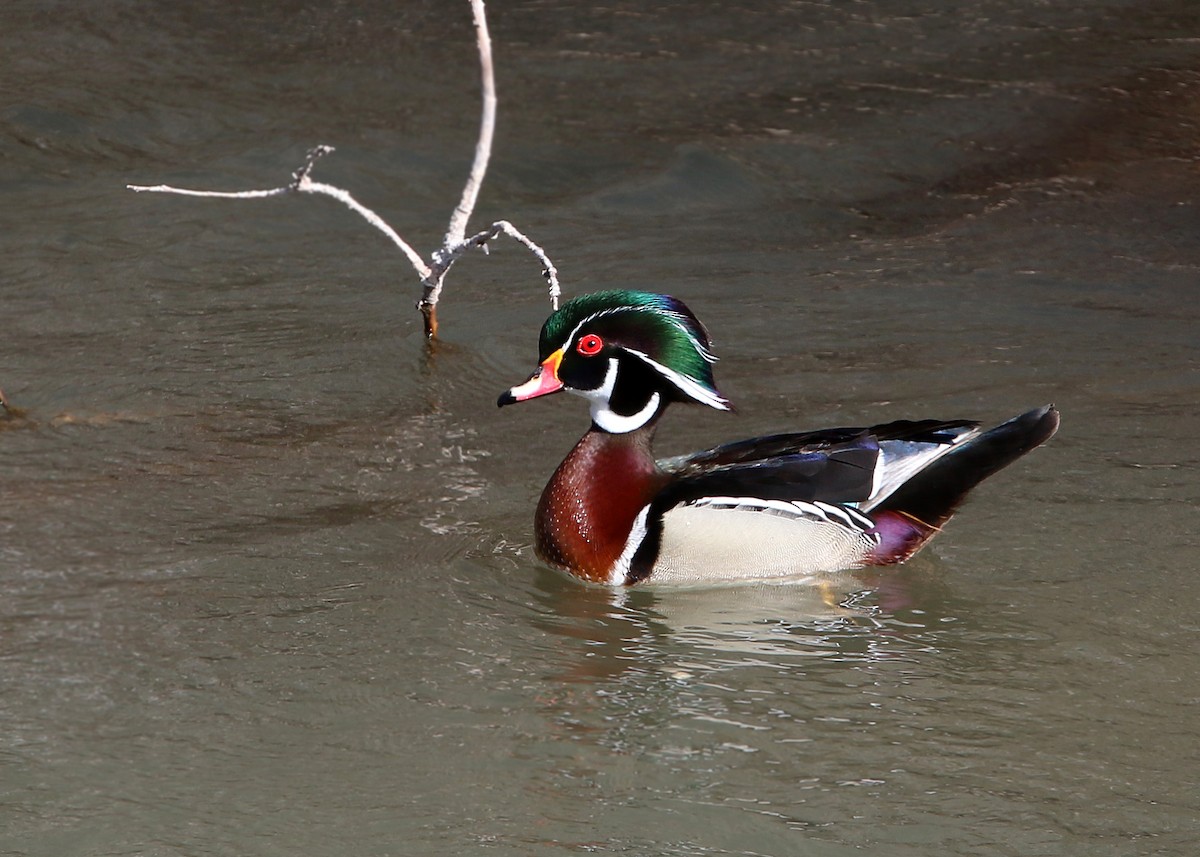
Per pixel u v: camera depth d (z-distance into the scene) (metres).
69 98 21.55
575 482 10.81
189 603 10.27
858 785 8.27
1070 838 7.81
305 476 12.40
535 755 8.54
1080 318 16.12
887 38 25.47
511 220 19.12
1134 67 24.41
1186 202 19.83
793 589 10.70
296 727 8.80
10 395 13.85
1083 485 11.95
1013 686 9.30
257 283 16.91
